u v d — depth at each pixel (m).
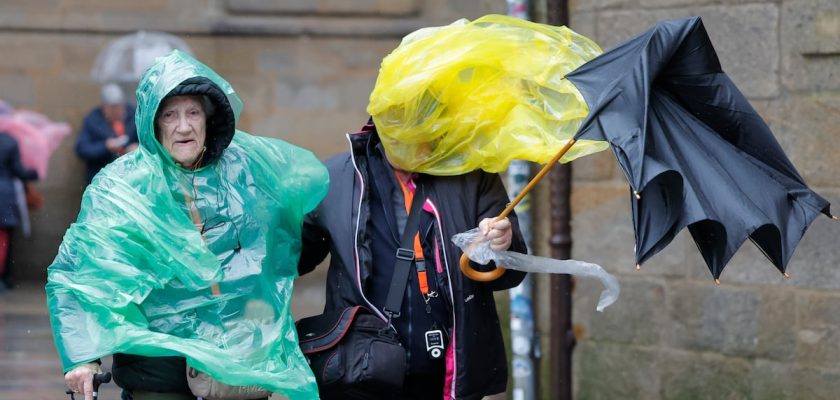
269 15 37.88
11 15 36.12
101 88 35.22
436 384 12.37
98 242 11.34
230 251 11.73
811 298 16.50
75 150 33.22
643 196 10.93
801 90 16.44
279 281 12.01
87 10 36.44
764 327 16.91
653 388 17.95
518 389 18.17
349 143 12.47
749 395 17.06
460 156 12.33
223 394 11.67
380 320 12.09
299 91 38.16
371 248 12.22
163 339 11.19
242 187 11.81
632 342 18.14
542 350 18.84
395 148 12.27
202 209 11.68
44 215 34.41
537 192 18.75
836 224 16.23
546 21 18.47
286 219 12.04
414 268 12.09
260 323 11.77
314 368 12.06
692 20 11.12
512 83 12.34
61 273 11.37
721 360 17.31
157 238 11.40
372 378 11.82
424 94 12.15
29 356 22.81
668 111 11.33
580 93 11.56
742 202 10.91
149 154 11.57
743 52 16.86
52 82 36.34
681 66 11.21
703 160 11.12
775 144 11.39
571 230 18.34
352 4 37.94
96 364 11.38
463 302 12.05
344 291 12.20
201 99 11.61
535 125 12.28
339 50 38.09
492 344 12.29
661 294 17.81
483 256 11.79
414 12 37.75
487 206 12.40
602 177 18.30
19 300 29.95
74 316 11.28
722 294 17.25
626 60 11.08
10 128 32.38
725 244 10.96
